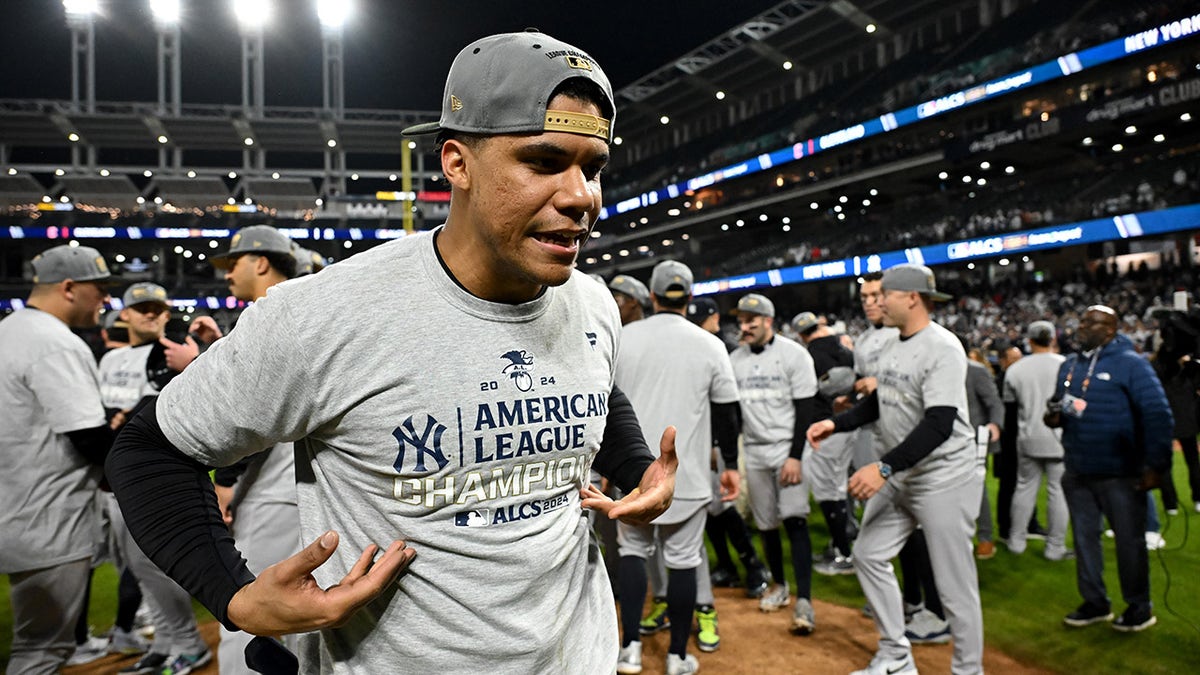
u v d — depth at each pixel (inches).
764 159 1164.5
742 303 178.1
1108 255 882.8
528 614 45.1
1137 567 153.8
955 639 125.6
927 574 157.5
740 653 148.3
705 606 150.7
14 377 101.7
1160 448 147.0
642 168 1556.3
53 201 1518.2
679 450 133.3
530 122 37.4
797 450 163.8
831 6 1067.9
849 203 1187.3
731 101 1413.6
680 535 135.6
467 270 42.4
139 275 1439.5
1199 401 217.3
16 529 102.1
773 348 176.1
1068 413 161.6
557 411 45.6
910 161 971.3
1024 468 213.9
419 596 42.5
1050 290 882.8
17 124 1508.4
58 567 105.7
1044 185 939.3
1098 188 864.9
